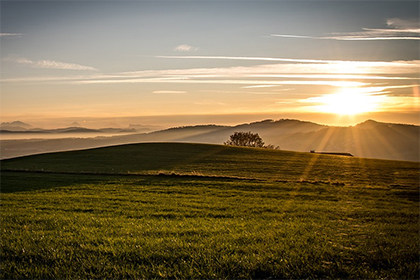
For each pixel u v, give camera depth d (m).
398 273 8.49
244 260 9.12
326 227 14.09
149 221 15.07
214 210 19.23
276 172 49.66
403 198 26.38
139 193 27.12
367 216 17.81
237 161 62.50
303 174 47.91
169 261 9.18
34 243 10.68
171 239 11.26
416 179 44.31
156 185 33.09
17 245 10.40
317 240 11.42
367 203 23.34
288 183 35.19
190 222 15.00
